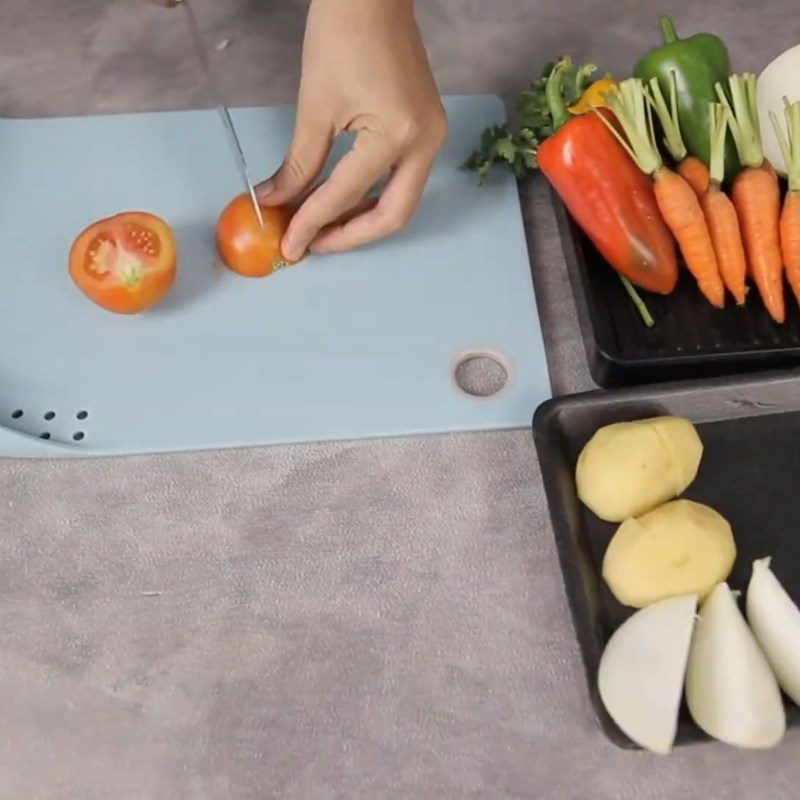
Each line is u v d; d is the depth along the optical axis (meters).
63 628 0.64
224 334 0.74
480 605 0.65
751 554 0.64
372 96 0.64
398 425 0.70
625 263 0.71
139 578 0.66
